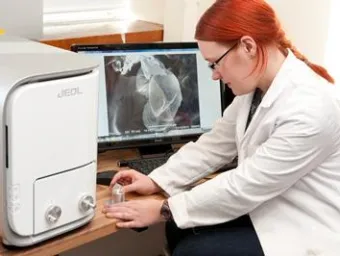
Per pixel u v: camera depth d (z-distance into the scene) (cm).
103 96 172
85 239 130
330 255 138
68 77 117
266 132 142
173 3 212
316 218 142
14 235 117
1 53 125
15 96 107
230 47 136
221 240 146
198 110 188
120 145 175
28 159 113
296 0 196
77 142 122
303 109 133
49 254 123
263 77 142
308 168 137
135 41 206
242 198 138
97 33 198
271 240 141
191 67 187
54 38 185
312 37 196
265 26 136
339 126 136
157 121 181
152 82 180
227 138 167
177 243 157
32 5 181
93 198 131
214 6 138
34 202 117
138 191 154
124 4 237
